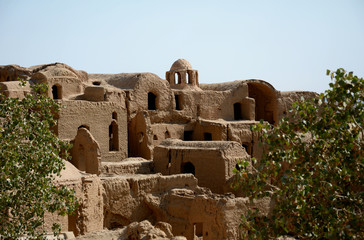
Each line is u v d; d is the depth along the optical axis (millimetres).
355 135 12836
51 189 15469
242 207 23688
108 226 25891
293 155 13633
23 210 15266
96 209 23609
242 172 13984
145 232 17328
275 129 13852
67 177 22266
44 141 15500
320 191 12953
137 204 26969
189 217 25109
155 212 27328
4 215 14977
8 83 36906
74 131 35938
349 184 13250
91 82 44781
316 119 13703
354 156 12969
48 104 16109
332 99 13164
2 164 14555
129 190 26750
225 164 30141
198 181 31469
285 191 13141
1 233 14570
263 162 13750
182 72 48875
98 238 17828
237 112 50500
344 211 12445
